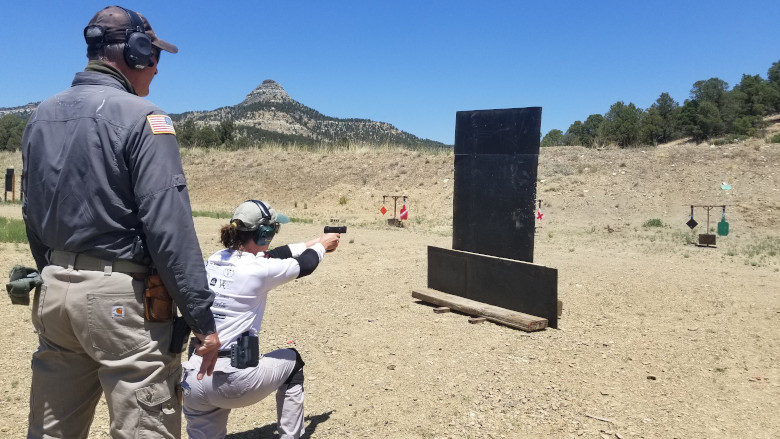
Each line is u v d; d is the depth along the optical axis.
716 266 9.76
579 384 4.50
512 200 6.51
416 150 25.91
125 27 2.23
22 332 5.61
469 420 3.85
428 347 5.44
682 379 4.61
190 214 2.11
